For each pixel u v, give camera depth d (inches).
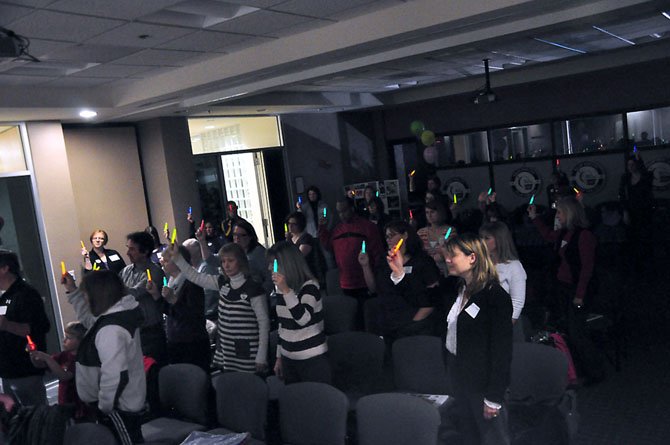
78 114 278.8
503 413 111.7
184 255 171.6
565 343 172.6
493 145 450.9
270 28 197.2
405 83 405.1
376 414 117.7
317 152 456.1
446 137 471.5
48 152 285.7
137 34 181.9
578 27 259.1
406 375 146.7
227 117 392.8
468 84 417.7
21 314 162.2
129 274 183.8
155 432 137.3
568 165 421.7
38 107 244.7
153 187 346.6
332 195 467.2
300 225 237.8
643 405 167.3
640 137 392.8
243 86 278.7
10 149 273.3
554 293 186.2
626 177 387.9
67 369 153.7
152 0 149.3
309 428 125.3
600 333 196.4
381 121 499.8
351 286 215.3
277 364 153.8
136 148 342.3
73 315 290.0
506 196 450.6
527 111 431.8
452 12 178.9
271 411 141.3
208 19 183.3
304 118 445.7
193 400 142.6
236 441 115.3
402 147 504.7
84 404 152.0
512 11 174.2
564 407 128.8
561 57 353.7
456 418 121.9
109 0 145.9
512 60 346.0
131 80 257.9
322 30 206.5
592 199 414.9
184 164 348.5
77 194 312.3
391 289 160.2
